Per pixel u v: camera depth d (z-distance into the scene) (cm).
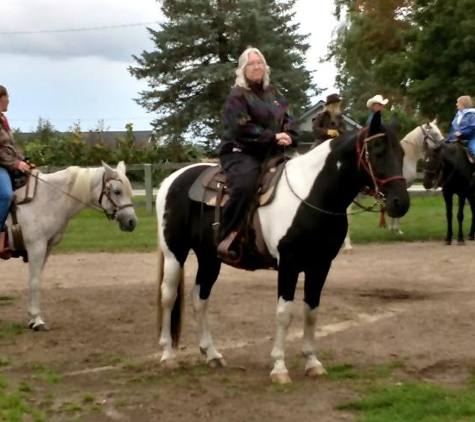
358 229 1622
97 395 596
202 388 606
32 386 622
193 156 2741
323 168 590
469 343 728
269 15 4053
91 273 1177
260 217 611
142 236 1572
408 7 3481
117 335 796
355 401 556
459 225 1425
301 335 776
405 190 568
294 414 542
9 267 1254
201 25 3934
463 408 531
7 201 797
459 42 2836
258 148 623
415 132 1409
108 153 2559
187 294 1005
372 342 740
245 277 1122
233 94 615
